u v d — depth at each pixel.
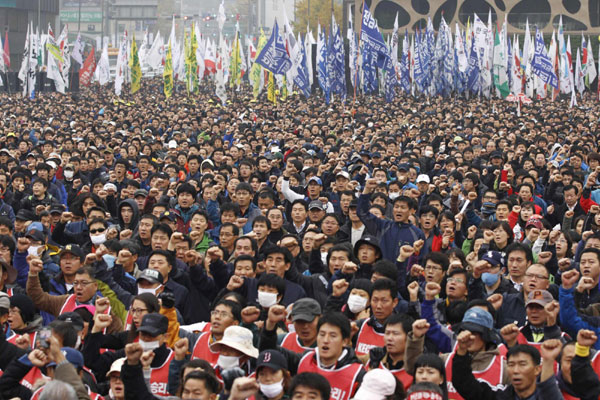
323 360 12.90
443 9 162.12
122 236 19.67
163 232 20.20
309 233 20.64
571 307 14.51
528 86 77.25
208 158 37.47
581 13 156.62
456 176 30.36
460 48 76.06
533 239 20.88
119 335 14.84
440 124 56.47
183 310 17.75
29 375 13.52
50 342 11.80
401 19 161.62
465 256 19.08
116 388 13.11
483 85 73.62
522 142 43.12
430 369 11.93
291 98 93.81
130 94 104.25
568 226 24.69
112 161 38.41
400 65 75.81
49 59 82.00
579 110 74.81
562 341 13.72
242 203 24.75
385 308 14.51
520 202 27.09
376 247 18.06
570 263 15.96
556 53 82.25
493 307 14.99
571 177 29.22
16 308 15.59
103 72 103.38
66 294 17.97
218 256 17.66
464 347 12.29
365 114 68.06
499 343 13.84
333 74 65.31
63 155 37.12
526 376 12.15
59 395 10.16
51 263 20.02
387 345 13.32
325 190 31.45
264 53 58.97
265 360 11.68
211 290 18.05
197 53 95.00
